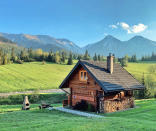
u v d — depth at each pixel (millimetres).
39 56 139625
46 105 25938
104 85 18953
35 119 15883
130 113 18484
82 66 22297
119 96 21938
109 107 20094
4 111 26734
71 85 24469
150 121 14250
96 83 20594
